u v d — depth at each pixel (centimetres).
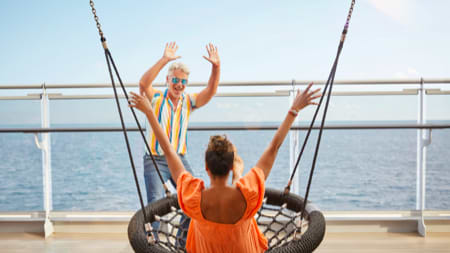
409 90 272
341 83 271
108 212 285
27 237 271
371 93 273
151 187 221
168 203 174
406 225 275
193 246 137
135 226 156
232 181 145
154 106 216
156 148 218
